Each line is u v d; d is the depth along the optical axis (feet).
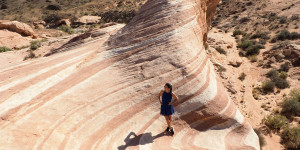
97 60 28.09
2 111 17.04
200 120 22.77
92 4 239.30
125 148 18.42
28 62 27.53
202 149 19.93
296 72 56.18
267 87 50.31
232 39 98.63
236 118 23.40
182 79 24.32
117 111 21.89
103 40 37.88
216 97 23.81
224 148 20.62
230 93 47.19
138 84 24.47
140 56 27.48
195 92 23.47
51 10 248.73
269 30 105.29
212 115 22.75
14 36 97.76
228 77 54.03
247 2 167.63
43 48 72.59
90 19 171.73
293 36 85.51
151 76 24.95
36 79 22.36
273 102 45.75
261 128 37.63
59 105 20.52
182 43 28.35
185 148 19.71
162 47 27.68
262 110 42.96
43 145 15.43
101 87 24.06
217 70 56.34
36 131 16.62
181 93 23.45
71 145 16.83
